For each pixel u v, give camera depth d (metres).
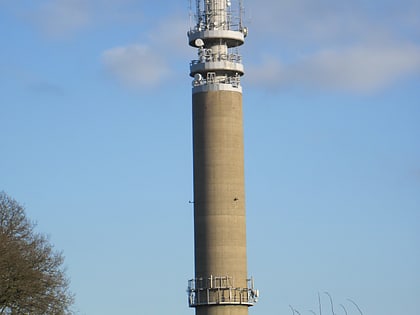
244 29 150.88
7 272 122.94
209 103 146.75
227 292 142.75
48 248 130.62
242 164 147.25
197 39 148.88
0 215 131.00
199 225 145.25
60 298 127.00
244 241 145.75
